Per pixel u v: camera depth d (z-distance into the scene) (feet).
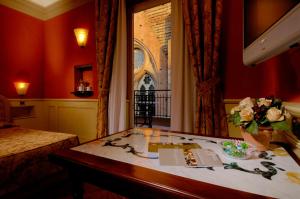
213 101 6.35
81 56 10.73
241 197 1.76
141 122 20.33
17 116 10.97
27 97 11.50
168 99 21.44
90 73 10.85
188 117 7.07
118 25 8.86
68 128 11.37
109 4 8.92
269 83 5.27
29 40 11.60
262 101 3.30
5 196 4.45
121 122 8.83
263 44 3.41
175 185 2.01
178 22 7.29
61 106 11.59
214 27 6.45
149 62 22.98
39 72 12.21
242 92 6.36
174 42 7.41
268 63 5.33
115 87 8.98
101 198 5.76
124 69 8.79
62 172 5.98
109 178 2.44
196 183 2.06
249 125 3.09
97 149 3.32
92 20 10.24
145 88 23.67
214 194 1.82
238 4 6.47
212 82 6.32
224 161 2.71
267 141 3.18
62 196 5.72
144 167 2.53
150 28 22.16
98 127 9.20
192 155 2.90
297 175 2.24
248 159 2.78
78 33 10.14
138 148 3.36
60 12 11.53
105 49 9.04
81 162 2.74
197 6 6.63
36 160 5.18
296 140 3.21
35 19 11.90
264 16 3.53
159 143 3.65
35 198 5.20
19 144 5.54
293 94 3.72
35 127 11.82
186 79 7.10
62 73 11.58
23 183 4.84
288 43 2.65
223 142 3.48
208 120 6.29
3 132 7.29
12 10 10.73
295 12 2.33
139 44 22.67
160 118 20.45
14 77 10.88
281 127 2.90
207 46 6.39
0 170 4.37
